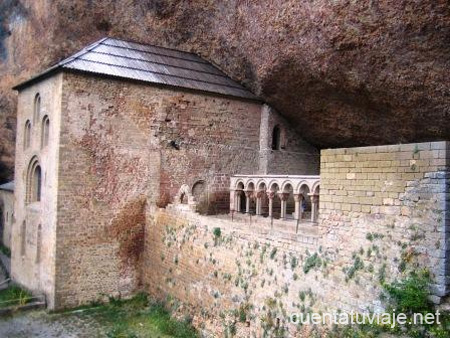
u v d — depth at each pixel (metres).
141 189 16.77
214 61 19.86
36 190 18.00
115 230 16.28
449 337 6.86
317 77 15.23
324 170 9.54
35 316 14.67
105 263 16.08
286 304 9.84
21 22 25.89
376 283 8.12
